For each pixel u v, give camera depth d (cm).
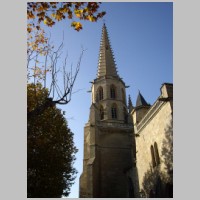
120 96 5669
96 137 4588
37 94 2052
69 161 2489
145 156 2600
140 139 2769
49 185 2148
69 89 1135
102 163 4447
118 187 4250
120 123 5019
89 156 4372
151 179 2423
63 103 1117
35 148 2141
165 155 2166
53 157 2208
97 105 5519
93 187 3906
